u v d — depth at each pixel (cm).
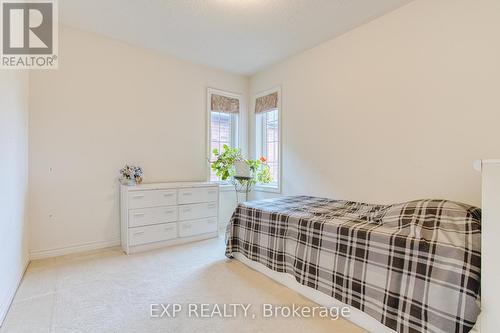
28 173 259
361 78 278
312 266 193
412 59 235
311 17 263
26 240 247
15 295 194
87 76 297
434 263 133
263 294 202
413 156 236
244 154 441
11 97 190
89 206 300
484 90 194
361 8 246
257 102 425
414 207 177
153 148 349
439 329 127
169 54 357
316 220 198
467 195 204
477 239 131
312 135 334
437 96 220
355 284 166
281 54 355
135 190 291
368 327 159
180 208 326
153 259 273
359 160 281
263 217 243
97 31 296
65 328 156
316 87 328
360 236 167
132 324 161
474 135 200
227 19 269
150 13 259
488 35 192
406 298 141
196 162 391
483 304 116
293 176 362
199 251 301
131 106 329
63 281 219
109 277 228
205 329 157
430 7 223
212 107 406
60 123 281
